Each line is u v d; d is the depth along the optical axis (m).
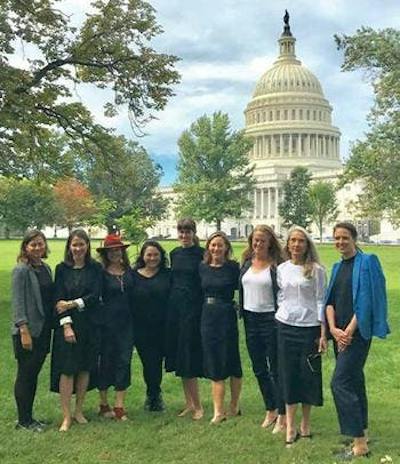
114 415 4.95
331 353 7.40
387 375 6.43
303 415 4.46
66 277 4.83
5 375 6.27
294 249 4.50
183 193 47.53
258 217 78.12
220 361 4.86
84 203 52.94
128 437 4.45
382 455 4.02
